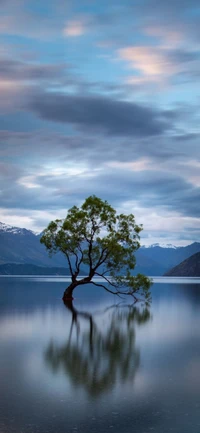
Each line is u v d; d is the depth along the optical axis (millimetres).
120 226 75938
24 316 50125
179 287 156625
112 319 49125
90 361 26016
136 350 29750
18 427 15586
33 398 18703
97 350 29578
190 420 16344
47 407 17609
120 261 76062
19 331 38094
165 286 166875
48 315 51656
